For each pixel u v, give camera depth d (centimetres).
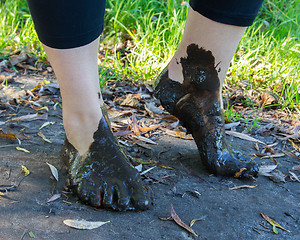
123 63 275
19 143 161
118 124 192
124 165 128
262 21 346
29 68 257
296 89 242
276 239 120
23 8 337
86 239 109
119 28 316
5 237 105
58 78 121
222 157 151
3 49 271
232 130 204
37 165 145
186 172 154
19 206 119
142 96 229
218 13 132
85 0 104
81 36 111
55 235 108
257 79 273
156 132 189
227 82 266
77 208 122
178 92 156
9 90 221
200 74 146
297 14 362
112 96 228
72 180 130
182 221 122
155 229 117
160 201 132
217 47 139
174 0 334
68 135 134
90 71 122
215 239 116
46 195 127
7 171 138
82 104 126
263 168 163
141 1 341
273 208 136
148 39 291
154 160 161
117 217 120
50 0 100
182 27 293
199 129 153
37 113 194
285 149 188
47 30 107
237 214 130
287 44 309
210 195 140
